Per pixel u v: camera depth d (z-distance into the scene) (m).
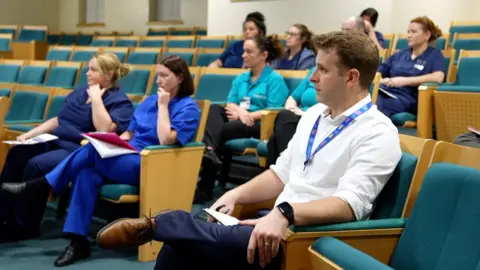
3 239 2.93
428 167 1.54
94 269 2.52
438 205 1.43
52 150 3.00
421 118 3.25
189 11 11.35
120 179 2.62
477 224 1.30
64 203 3.31
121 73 3.09
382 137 1.58
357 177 1.54
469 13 6.49
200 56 5.82
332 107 1.67
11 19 13.21
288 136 3.07
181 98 2.75
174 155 2.67
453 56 3.95
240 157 4.05
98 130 2.95
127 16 12.20
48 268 2.53
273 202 1.95
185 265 1.59
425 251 1.41
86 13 13.25
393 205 1.60
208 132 3.52
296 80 3.68
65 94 3.91
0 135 2.97
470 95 3.00
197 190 3.50
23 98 4.07
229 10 7.94
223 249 1.50
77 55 6.56
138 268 2.55
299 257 1.45
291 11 7.23
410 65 3.86
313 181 1.65
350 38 1.60
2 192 2.98
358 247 1.50
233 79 4.10
